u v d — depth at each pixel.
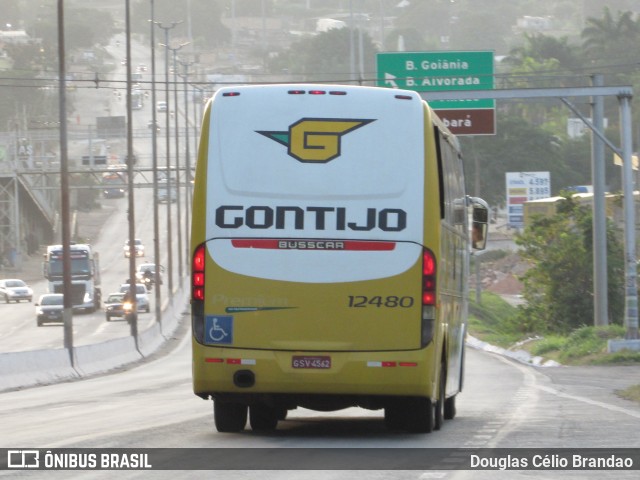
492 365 86.25
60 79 87.19
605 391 51.91
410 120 29.50
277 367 28.94
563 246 121.06
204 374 29.20
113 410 41.28
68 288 82.81
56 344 123.25
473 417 37.72
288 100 29.56
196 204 29.47
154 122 146.50
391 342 28.98
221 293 29.20
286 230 29.20
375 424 35.12
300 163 29.36
